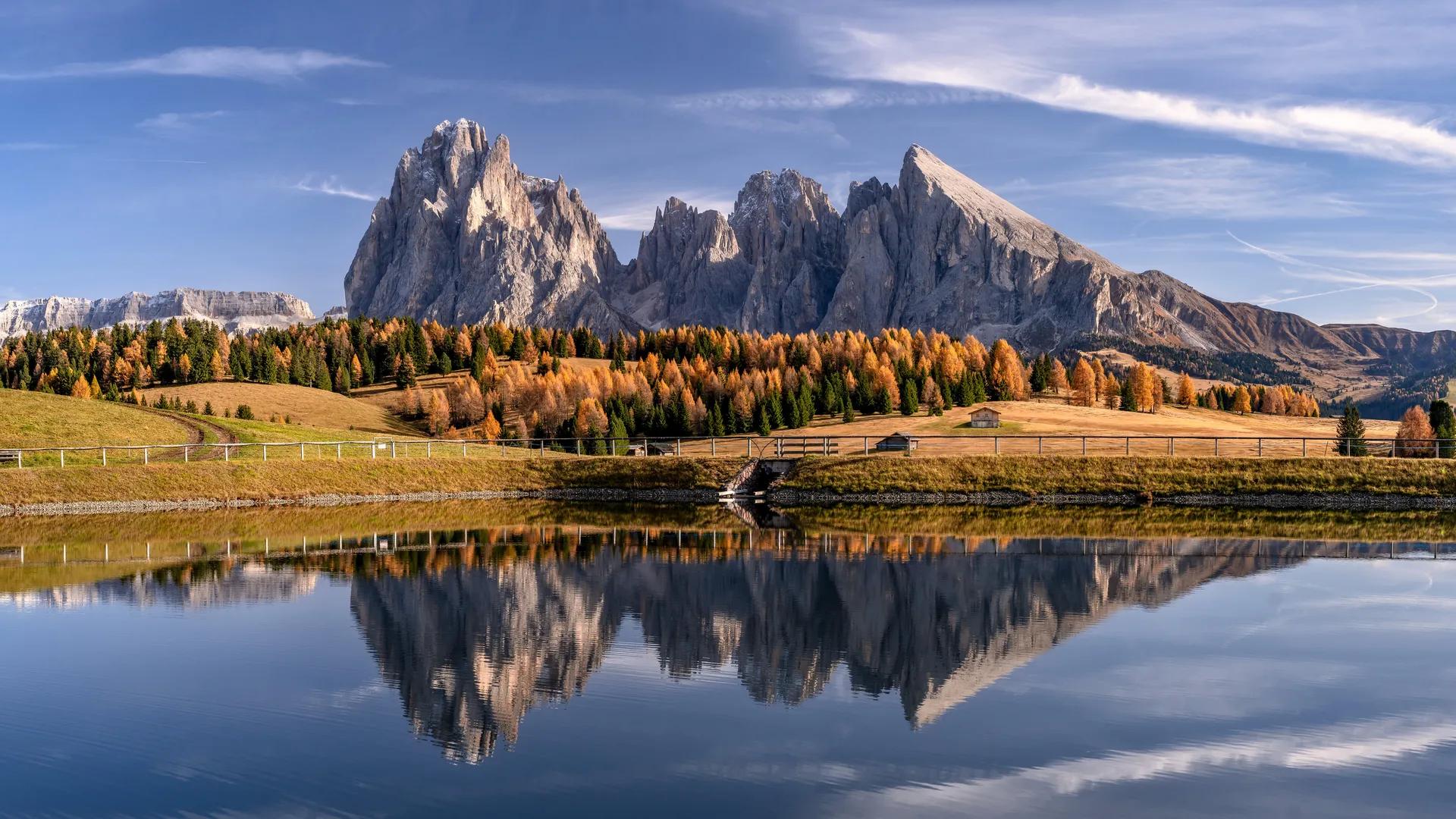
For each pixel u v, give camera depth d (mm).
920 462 86000
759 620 36156
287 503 82938
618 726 24625
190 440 108500
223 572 46094
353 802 20234
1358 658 30719
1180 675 28953
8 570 46500
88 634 33719
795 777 21500
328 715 25438
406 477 90000
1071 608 37938
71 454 95000
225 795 20562
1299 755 22797
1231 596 40031
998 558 49594
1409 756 22688
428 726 24625
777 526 64438
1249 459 81312
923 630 34531
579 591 41500
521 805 20094
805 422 183125
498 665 30016
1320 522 64875
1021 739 23797
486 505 82188
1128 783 21172
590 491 90000
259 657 30844
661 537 59031
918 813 19734
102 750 22953
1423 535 58250
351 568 47281
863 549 53094
